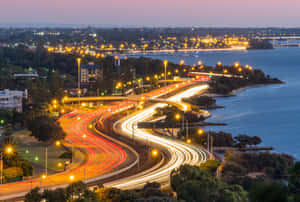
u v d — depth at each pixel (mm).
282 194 43969
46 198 119562
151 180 170625
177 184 143500
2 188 159625
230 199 118875
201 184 126375
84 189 120125
